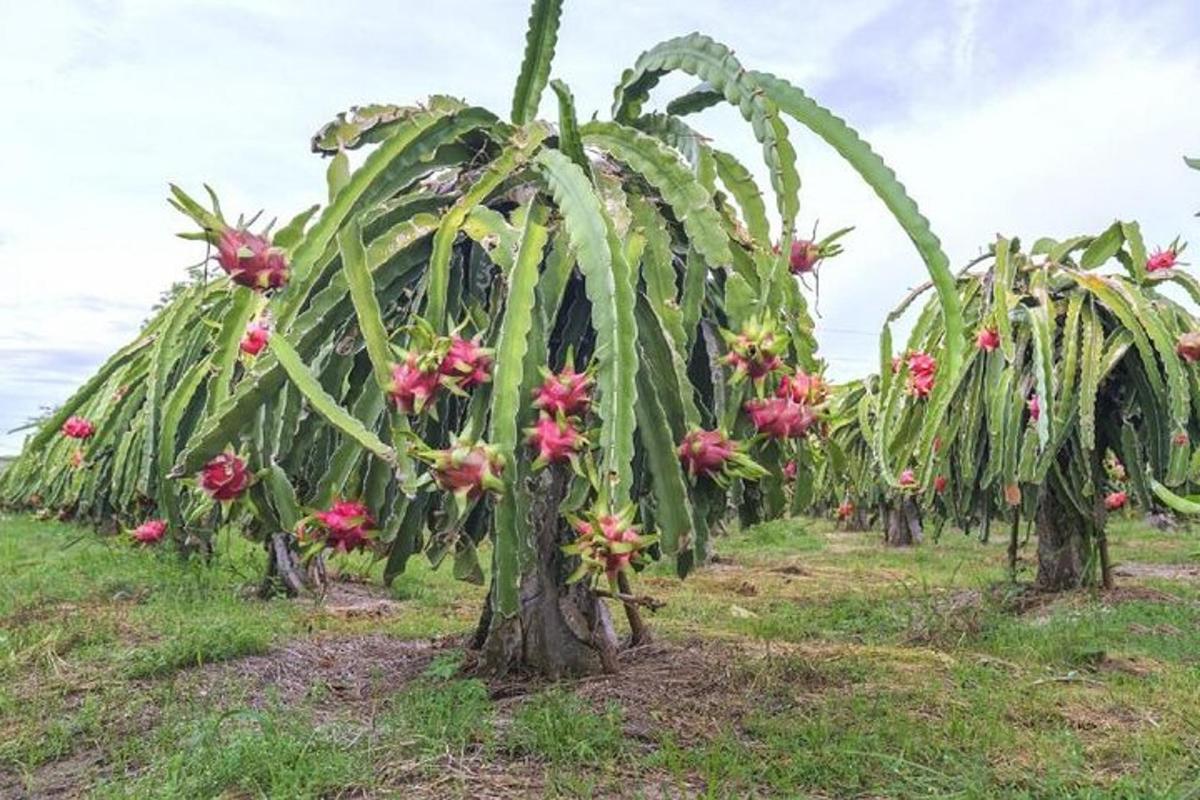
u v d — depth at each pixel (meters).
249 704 2.98
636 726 2.57
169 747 2.54
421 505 2.59
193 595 5.25
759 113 2.45
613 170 2.85
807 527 15.67
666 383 2.43
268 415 2.39
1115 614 4.68
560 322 2.78
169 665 3.41
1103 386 5.34
